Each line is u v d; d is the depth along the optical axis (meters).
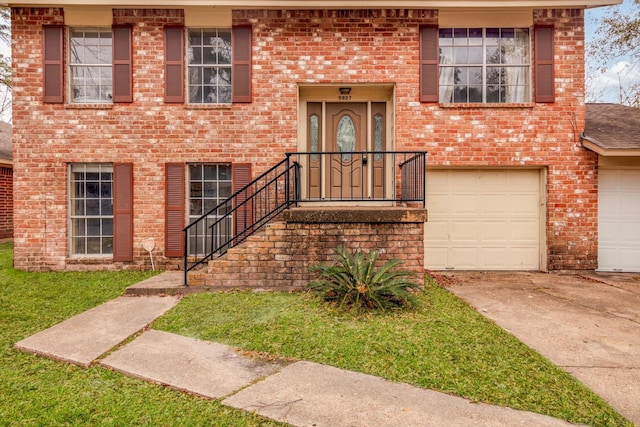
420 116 7.42
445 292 5.80
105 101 7.51
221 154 7.38
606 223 7.54
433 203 7.71
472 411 2.60
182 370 3.21
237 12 7.34
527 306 5.19
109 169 7.48
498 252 7.72
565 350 3.71
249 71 7.36
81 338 3.89
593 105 9.70
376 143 7.92
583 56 7.38
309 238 5.54
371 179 7.85
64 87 7.31
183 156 7.37
